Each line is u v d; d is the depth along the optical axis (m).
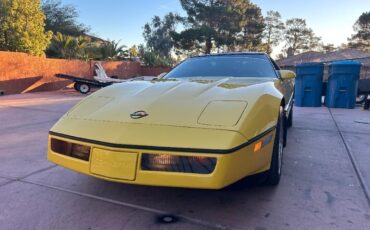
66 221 2.17
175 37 35.69
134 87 2.83
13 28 14.62
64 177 2.97
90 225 2.12
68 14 27.39
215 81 2.92
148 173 1.95
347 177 3.02
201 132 1.99
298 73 8.94
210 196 2.57
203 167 1.90
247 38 41.09
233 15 37.03
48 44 16.45
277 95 2.66
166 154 1.94
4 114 6.92
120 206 2.40
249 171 2.08
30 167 3.25
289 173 3.12
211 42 36.53
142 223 2.15
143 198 2.53
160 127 2.06
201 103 2.29
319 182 2.88
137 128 2.08
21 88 13.09
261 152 2.17
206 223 2.15
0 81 12.20
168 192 2.64
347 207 2.38
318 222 2.15
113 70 18.30
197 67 3.66
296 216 2.24
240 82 2.88
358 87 9.57
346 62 8.46
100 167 2.05
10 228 2.07
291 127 5.59
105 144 2.03
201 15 37.06
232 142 1.92
